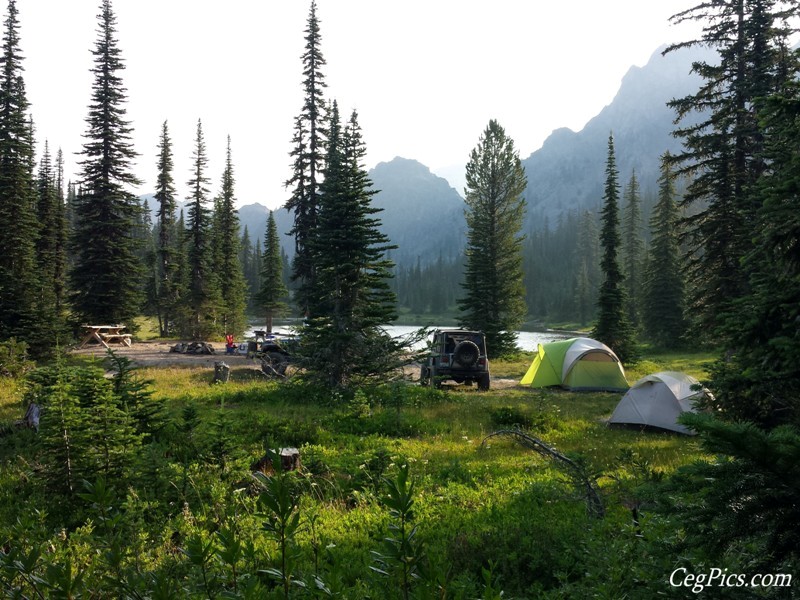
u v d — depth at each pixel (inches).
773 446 88.0
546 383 896.9
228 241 2220.7
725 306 779.4
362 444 436.1
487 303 1573.6
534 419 544.7
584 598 142.3
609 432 522.6
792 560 95.3
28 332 912.9
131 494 226.4
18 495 276.4
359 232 683.4
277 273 2137.1
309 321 701.3
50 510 242.1
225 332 2018.9
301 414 565.6
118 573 96.4
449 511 266.5
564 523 239.0
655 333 1844.2
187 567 138.7
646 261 2351.1
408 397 646.5
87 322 1422.2
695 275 886.4
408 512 79.5
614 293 1347.2
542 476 335.9
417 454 404.8
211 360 1163.9
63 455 255.1
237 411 541.6
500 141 1670.8
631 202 2664.9
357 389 660.7
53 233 1715.1
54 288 1652.3
